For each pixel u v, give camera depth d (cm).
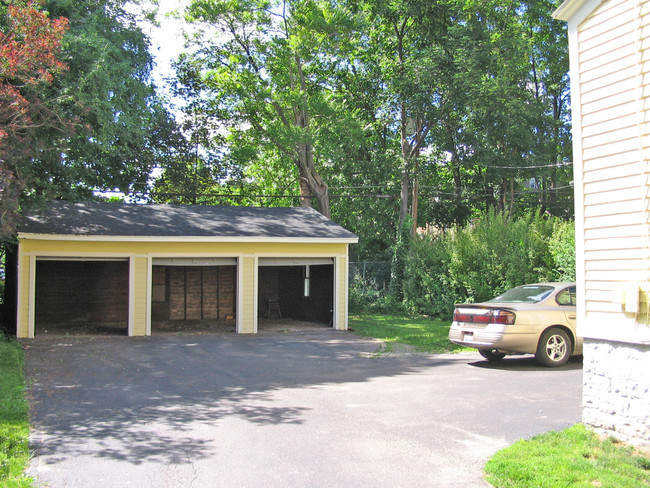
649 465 522
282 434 643
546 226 1859
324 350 1370
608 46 602
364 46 3269
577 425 639
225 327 1941
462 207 3656
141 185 2878
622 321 584
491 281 1941
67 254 1592
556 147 3406
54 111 1192
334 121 2733
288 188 3634
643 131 565
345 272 1866
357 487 487
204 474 515
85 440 618
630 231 577
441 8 2672
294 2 2778
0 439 601
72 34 1462
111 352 1309
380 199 3494
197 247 1716
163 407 776
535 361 1140
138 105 1833
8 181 1061
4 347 1255
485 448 589
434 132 3078
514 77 3020
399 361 1191
